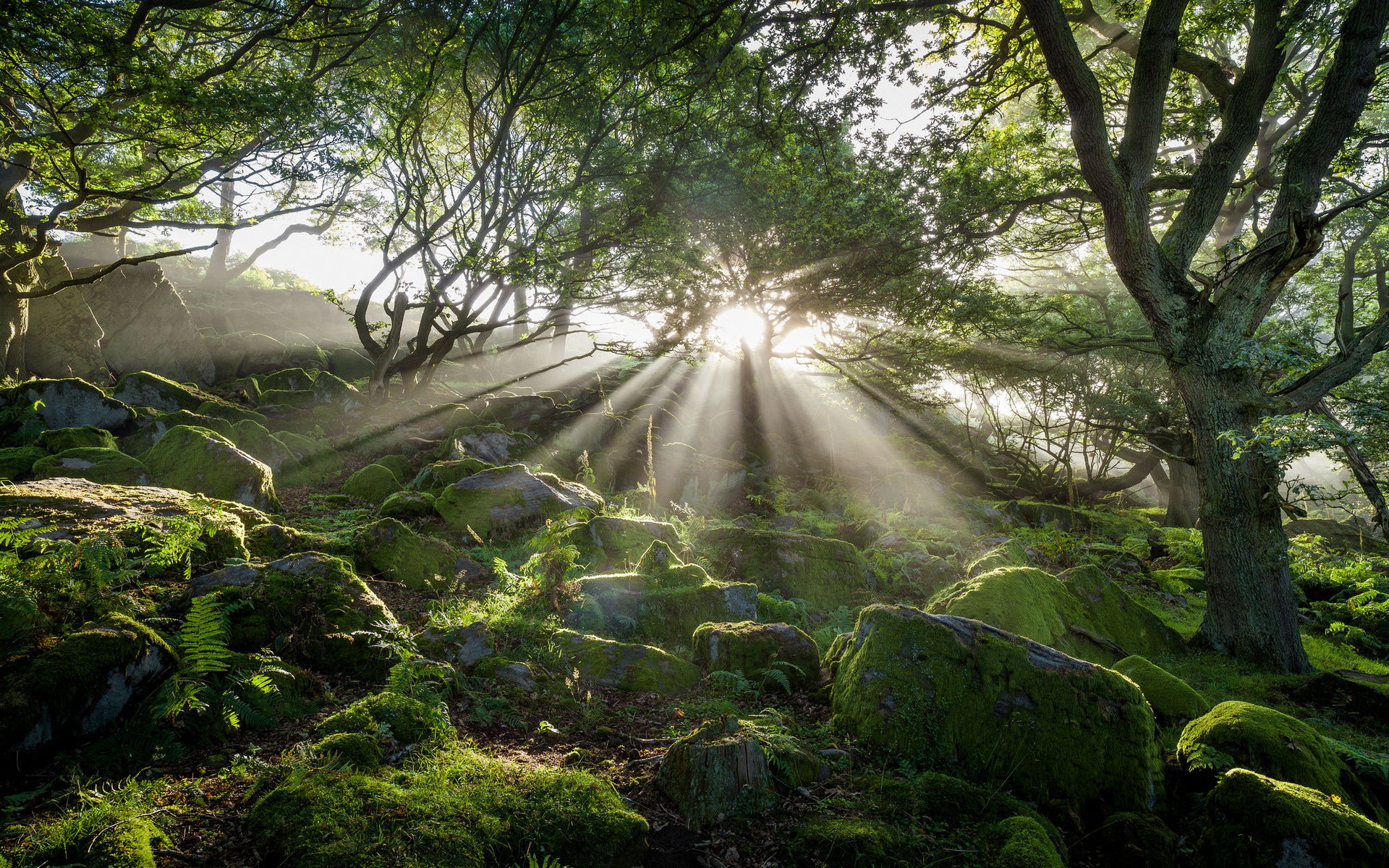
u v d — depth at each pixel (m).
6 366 14.74
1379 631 11.39
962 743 4.78
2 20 10.27
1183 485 23.70
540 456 14.15
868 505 15.73
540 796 3.76
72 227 15.18
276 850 3.17
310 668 5.22
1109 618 9.41
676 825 3.89
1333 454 9.41
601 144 17.44
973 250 13.88
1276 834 3.71
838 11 10.81
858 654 5.46
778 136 13.58
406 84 14.56
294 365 21.20
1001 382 22.34
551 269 15.80
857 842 3.71
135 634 4.28
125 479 8.95
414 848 3.20
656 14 12.61
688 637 7.11
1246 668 8.94
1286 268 9.27
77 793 3.44
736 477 15.62
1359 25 9.07
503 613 6.58
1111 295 23.34
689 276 17.58
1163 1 9.30
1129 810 4.43
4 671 3.77
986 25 11.86
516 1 14.95
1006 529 15.95
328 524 9.48
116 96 12.08
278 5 14.99
